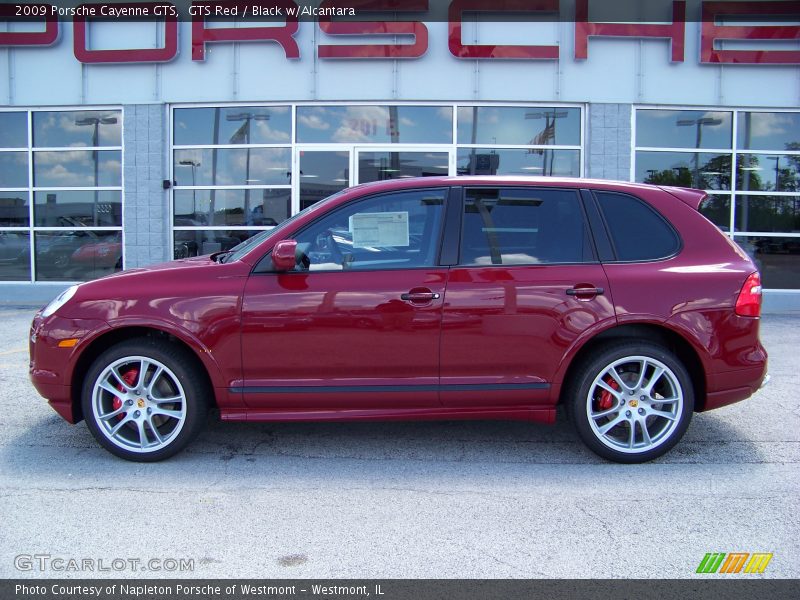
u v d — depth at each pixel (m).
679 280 4.26
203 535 3.41
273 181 10.65
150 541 3.34
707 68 10.45
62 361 4.26
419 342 4.20
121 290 4.29
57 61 10.62
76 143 10.86
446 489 3.99
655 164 10.63
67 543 3.32
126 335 4.43
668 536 3.40
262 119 10.59
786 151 10.66
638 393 4.30
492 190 4.42
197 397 4.29
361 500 3.83
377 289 4.20
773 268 10.77
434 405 4.31
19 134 10.90
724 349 4.25
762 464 4.36
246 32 10.27
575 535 3.41
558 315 4.20
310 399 4.25
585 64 10.37
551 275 4.25
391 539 3.37
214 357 4.19
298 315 4.18
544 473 4.23
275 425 5.18
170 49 10.35
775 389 6.10
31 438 4.81
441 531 3.46
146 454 4.31
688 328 4.21
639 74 10.40
